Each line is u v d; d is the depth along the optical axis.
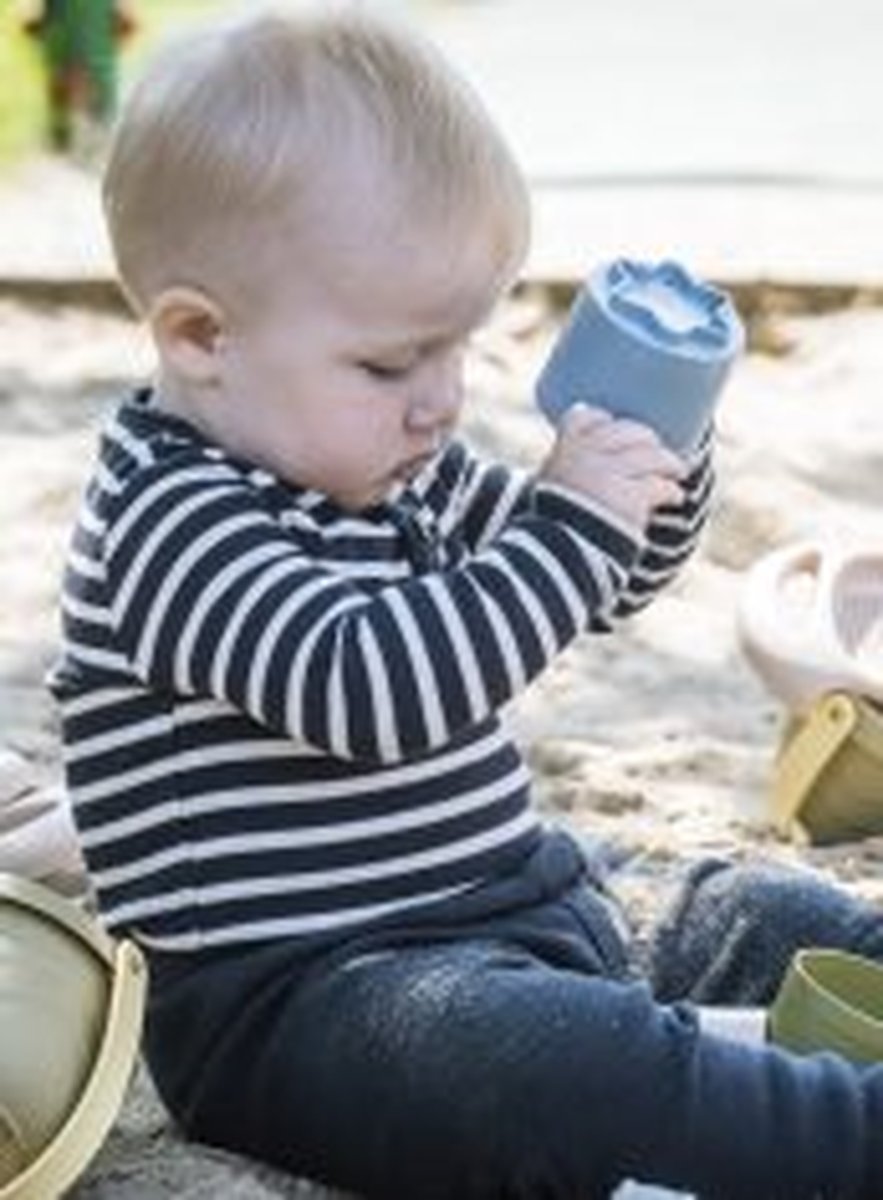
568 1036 3.06
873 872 4.39
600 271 3.39
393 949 3.19
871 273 8.14
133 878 3.24
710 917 3.60
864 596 4.86
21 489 6.30
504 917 3.28
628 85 11.97
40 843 3.76
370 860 3.21
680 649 5.54
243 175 3.16
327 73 3.21
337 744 3.12
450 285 3.20
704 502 3.58
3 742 4.79
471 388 7.11
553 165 10.04
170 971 3.24
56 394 7.12
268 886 3.19
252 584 3.12
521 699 5.23
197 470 3.20
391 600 3.13
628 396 3.28
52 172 9.63
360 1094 3.11
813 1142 3.05
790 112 11.29
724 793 4.75
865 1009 3.38
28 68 10.23
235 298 3.20
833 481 6.55
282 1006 3.17
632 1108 3.04
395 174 3.17
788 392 7.32
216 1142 3.28
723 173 9.90
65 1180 3.03
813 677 4.52
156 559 3.15
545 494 3.23
